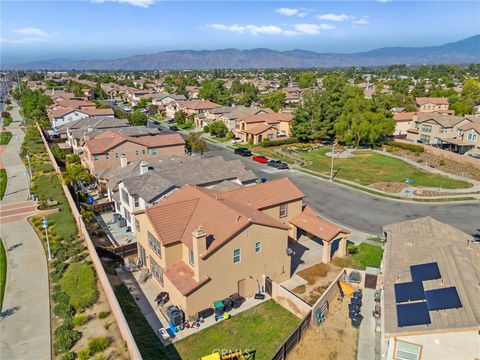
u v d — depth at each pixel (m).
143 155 62.12
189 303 24.83
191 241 26.81
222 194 33.66
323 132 82.06
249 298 28.22
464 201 48.59
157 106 129.88
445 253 23.78
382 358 21.52
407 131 87.38
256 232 27.41
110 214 44.75
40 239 37.00
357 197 50.50
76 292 27.20
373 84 197.38
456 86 173.75
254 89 154.62
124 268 32.22
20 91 167.62
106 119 81.62
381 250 35.44
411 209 46.12
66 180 50.53
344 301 27.58
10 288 28.52
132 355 20.22
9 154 74.25
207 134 95.94
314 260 33.84
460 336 17.09
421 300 19.86
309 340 23.45
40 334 23.38
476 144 71.00
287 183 37.44
